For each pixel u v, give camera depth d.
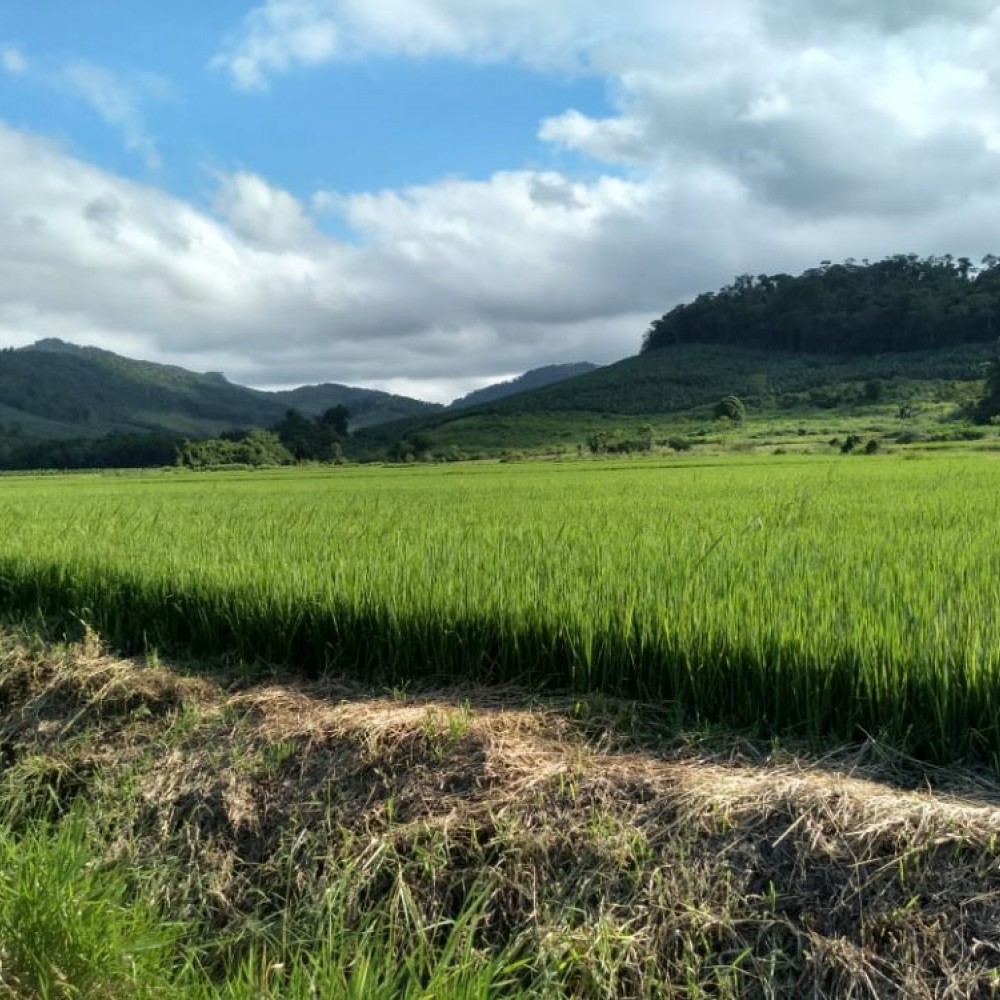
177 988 3.02
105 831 4.11
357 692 5.01
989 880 2.83
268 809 3.98
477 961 3.00
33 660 5.69
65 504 17.00
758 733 3.99
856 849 3.03
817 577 4.96
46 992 2.87
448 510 11.98
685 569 5.29
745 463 40.28
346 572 5.75
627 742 4.03
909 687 3.73
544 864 3.31
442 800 3.72
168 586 6.22
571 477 28.73
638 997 2.86
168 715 4.89
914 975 2.68
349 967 3.10
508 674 4.86
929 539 6.79
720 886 3.06
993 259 174.75
